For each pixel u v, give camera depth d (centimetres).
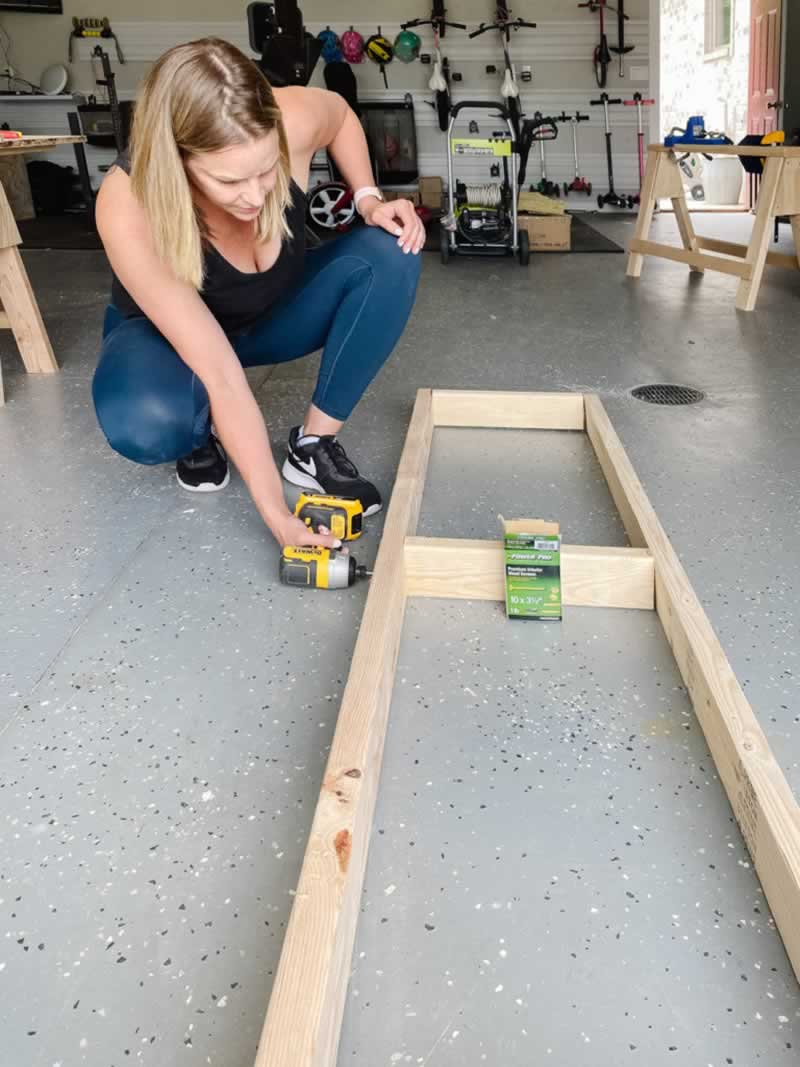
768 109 654
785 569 164
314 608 157
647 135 823
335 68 744
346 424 249
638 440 231
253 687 136
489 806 112
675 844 106
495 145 541
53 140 309
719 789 114
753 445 226
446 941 94
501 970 91
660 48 779
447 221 544
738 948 93
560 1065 82
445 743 123
